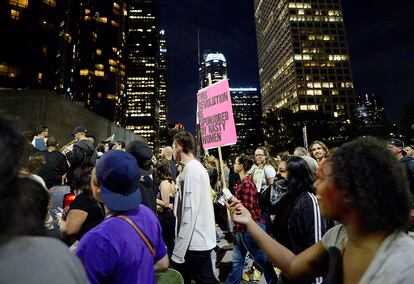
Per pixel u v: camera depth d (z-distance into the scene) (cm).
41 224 105
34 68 5772
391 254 104
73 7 7944
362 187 112
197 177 361
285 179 491
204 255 355
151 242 201
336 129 6512
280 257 170
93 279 169
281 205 365
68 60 7269
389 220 109
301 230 315
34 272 86
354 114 6575
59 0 6431
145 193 379
